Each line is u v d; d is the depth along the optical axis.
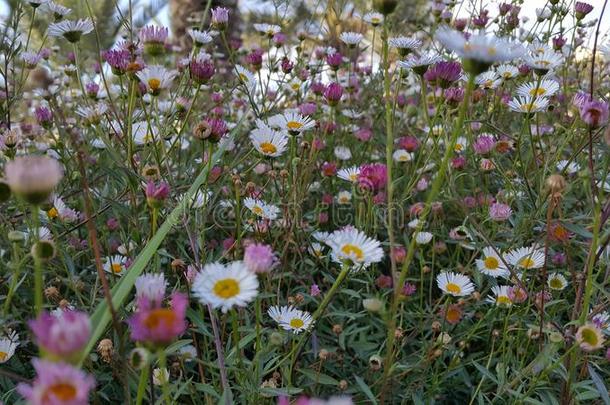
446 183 0.51
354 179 0.44
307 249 0.47
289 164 0.47
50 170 0.23
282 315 0.36
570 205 0.47
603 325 0.35
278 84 0.62
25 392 0.17
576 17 0.58
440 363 0.38
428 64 0.38
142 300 0.22
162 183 0.33
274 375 0.35
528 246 0.44
